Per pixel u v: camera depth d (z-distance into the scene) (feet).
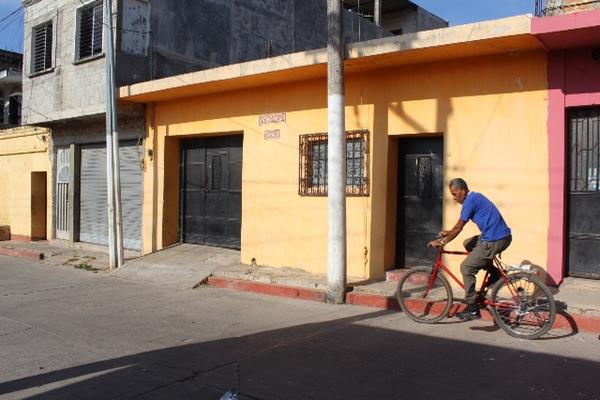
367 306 26.40
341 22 26.35
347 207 31.24
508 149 26.16
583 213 25.14
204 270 34.65
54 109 47.34
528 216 25.61
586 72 24.40
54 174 53.06
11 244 53.83
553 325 21.67
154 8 42.93
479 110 26.96
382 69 30.04
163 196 41.88
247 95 36.40
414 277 24.20
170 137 42.06
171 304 27.89
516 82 25.99
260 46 50.93
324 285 29.12
